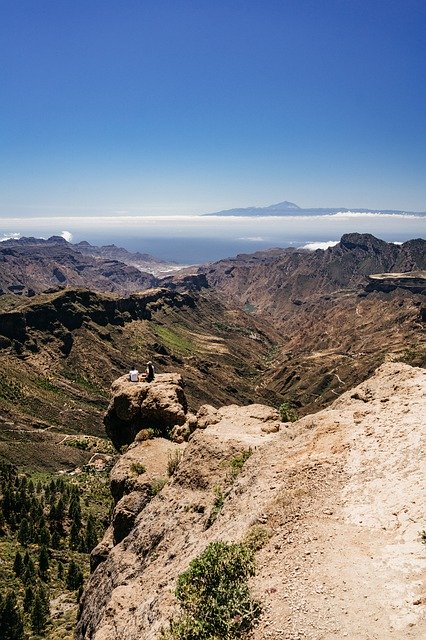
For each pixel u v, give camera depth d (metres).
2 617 62.28
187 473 31.83
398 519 17.42
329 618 13.89
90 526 105.94
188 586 16.55
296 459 23.48
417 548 15.73
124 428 49.28
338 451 22.70
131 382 49.84
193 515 28.11
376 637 12.81
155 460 39.25
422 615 13.09
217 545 17.61
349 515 18.41
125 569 28.88
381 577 14.90
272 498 20.88
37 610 68.31
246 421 38.28
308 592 15.08
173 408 44.78
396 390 28.12
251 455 28.34
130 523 35.06
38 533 104.06
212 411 42.31
